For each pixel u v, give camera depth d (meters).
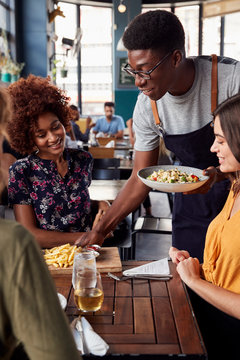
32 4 8.15
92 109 11.12
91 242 1.67
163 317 1.20
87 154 2.04
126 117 10.78
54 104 1.85
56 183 1.94
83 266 1.22
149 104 1.78
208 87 1.64
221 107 1.36
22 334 0.57
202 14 10.26
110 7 10.45
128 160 4.82
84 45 10.66
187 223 1.98
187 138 1.75
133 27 1.36
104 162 4.27
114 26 9.45
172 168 1.80
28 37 8.27
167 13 1.39
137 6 10.02
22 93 1.79
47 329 0.56
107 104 7.71
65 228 1.98
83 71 10.84
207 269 1.48
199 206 1.93
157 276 1.47
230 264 1.35
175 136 1.78
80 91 10.95
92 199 2.55
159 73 1.38
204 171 1.59
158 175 1.67
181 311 1.24
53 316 0.57
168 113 1.75
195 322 1.17
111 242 2.62
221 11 9.39
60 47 9.70
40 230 1.89
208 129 1.72
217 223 1.47
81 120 9.34
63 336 0.58
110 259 1.59
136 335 1.11
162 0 10.07
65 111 1.93
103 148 4.95
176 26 1.39
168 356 1.01
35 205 1.94
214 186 1.87
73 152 2.02
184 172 1.77
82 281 1.22
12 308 0.56
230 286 1.37
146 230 2.89
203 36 10.43
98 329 1.14
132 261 1.65
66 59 10.47
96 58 10.77
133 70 1.40
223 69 1.62
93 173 3.71
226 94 1.64
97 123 7.85
